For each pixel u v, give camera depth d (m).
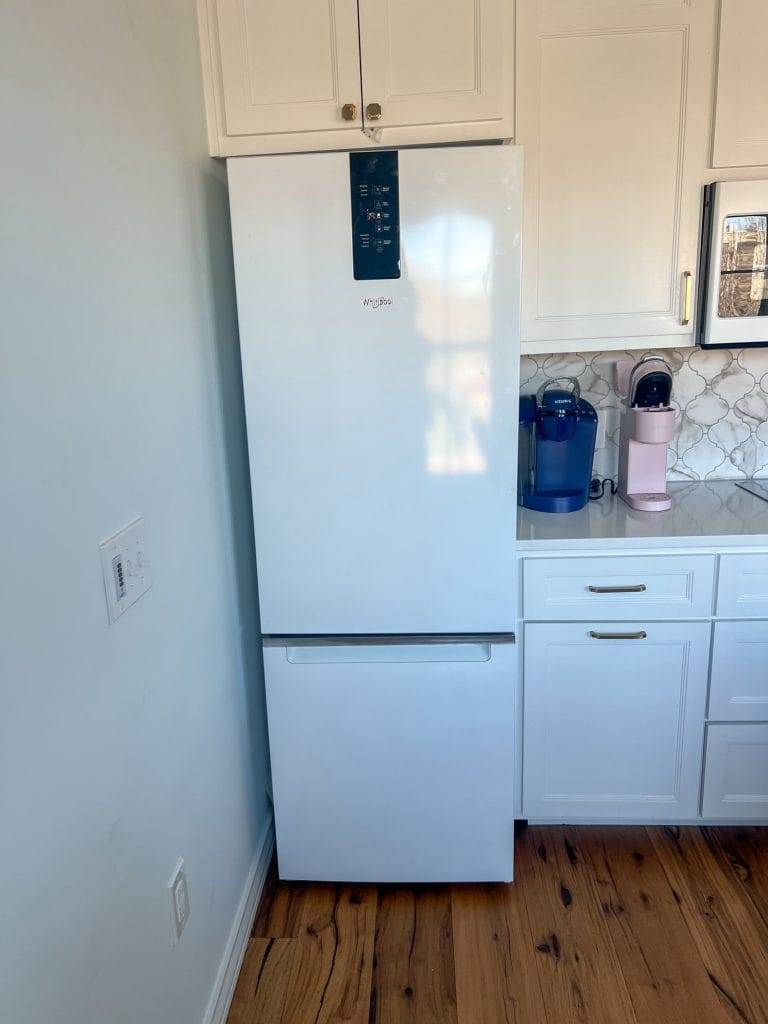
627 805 2.06
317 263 1.58
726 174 1.88
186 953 1.41
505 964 1.71
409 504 1.69
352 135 1.69
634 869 1.98
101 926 1.04
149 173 1.30
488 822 1.87
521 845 2.09
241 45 1.65
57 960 0.92
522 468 2.32
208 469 1.61
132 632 1.17
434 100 1.67
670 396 2.21
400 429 1.65
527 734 2.02
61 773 0.93
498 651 1.76
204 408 1.59
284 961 1.74
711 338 1.95
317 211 1.56
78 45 1.03
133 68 1.24
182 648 1.41
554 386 2.30
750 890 1.89
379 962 1.73
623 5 1.79
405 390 1.63
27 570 0.86
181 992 1.37
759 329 1.94
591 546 1.88
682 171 1.88
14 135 0.85
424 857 1.90
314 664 1.79
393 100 1.67
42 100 0.92
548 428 2.06
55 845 0.92
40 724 0.88
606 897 1.89
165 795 1.31
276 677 1.81
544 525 1.99
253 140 1.69
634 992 1.63
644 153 1.87
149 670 1.24
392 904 1.90
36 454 0.88
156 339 1.31
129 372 1.18
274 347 1.62
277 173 1.54
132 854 1.16
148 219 1.29
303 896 1.94
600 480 2.34
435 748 1.83
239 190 1.55
